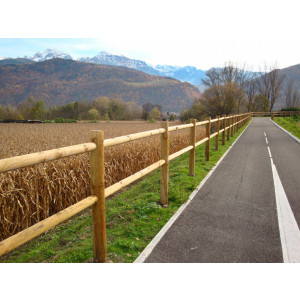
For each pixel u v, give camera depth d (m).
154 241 3.20
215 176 6.52
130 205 4.54
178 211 4.21
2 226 4.38
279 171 7.11
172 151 11.51
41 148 8.91
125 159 8.26
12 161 1.70
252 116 51.91
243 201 4.72
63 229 4.34
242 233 3.45
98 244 2.73
